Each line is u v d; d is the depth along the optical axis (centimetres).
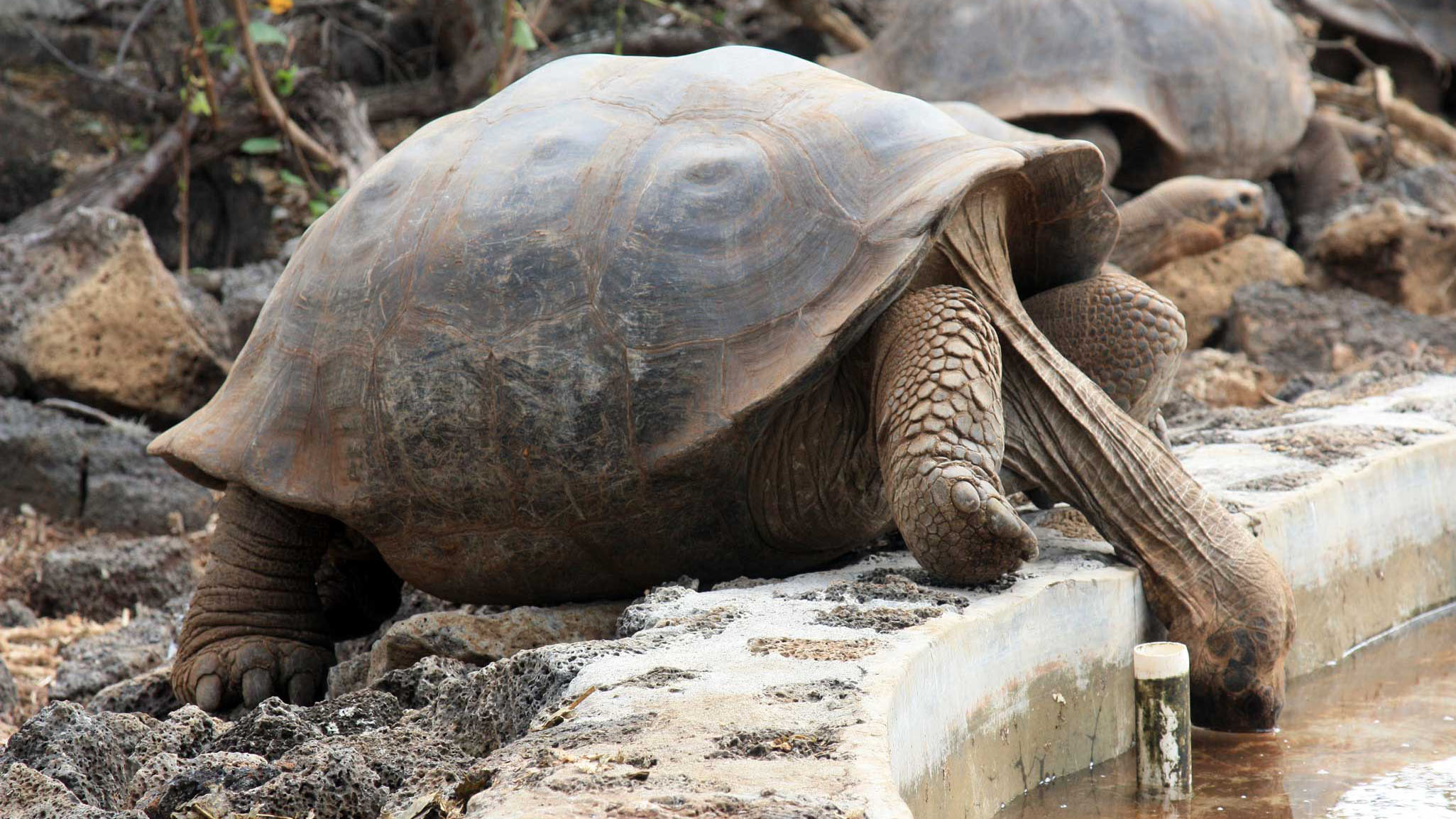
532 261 1461
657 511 1471
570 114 1576
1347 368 3156
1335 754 1452
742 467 1460
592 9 4600
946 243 1490
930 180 1432
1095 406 1526
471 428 1465
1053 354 1532
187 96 3184
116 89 3578
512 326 1450
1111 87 3400
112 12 4422
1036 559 1550
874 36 4506
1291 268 3484
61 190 3916
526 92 1653
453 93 3859
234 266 3803
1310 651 1780
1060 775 1401
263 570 1720
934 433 1373
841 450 1510
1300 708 1619
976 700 1256
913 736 1097
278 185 4003
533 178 1508
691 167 1477
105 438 2677
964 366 1397
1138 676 1348
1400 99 5200
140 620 2145
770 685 1069
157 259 2861
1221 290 3422
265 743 1159
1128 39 3475
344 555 1834
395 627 1513
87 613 2277
